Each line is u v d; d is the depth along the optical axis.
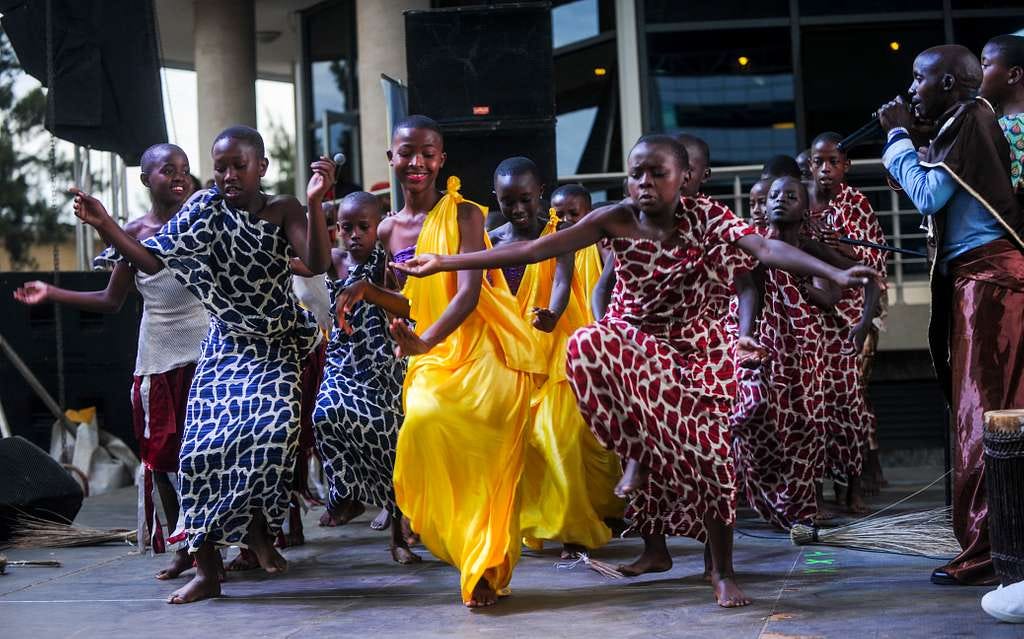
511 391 4.32
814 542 5.42
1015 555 3.86
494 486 4.25
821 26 10.77
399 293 4.17
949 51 4.26
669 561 4.77
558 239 3.98
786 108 10.81
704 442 4.04
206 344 4.80
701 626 3.81
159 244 4.57
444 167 7.11
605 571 4.82
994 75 4.43
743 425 5.78
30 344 8.94
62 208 20.61
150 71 7.70
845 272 3.67
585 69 11.32
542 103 7.04
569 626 3.89
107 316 8.95
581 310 5.65
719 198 9.86
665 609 4.09
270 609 4.39
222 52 13.90
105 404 8.97
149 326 5.29
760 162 10.87
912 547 5.07
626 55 10.95
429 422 4.24
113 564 5.60
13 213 20.83
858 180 10.58
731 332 5.80
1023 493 3.83
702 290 4.04
